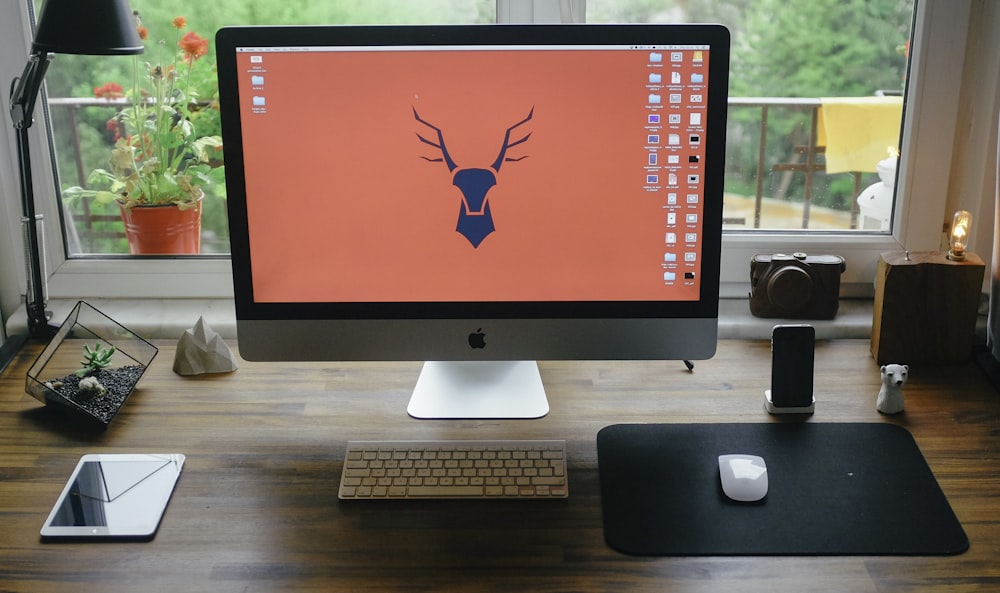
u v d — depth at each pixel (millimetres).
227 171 1282
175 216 1737
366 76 1259
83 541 1094
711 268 1311
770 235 1719
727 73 1256
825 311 1616
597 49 1252
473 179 1290
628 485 1194
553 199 1297
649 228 1304
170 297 1730
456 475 1196
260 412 1379
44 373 1387
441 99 1268
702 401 1404
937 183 1674
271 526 1122
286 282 1317
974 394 1419
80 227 1742
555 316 1326
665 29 1243
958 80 1619
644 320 1326
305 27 1241
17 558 1065
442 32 1244
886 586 1014
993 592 1001
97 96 1688
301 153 1279
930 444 1283
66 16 1369
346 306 1320
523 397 1401
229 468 1239
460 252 1312
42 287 1580
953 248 1484
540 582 1022
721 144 1277
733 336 1609
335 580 1027
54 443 1294
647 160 1286
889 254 1509
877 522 1118
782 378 1355
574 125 1275
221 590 1014
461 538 1099
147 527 1107
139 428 1335
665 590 1009
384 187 1292
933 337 1483
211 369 1490
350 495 1170
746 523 1118
